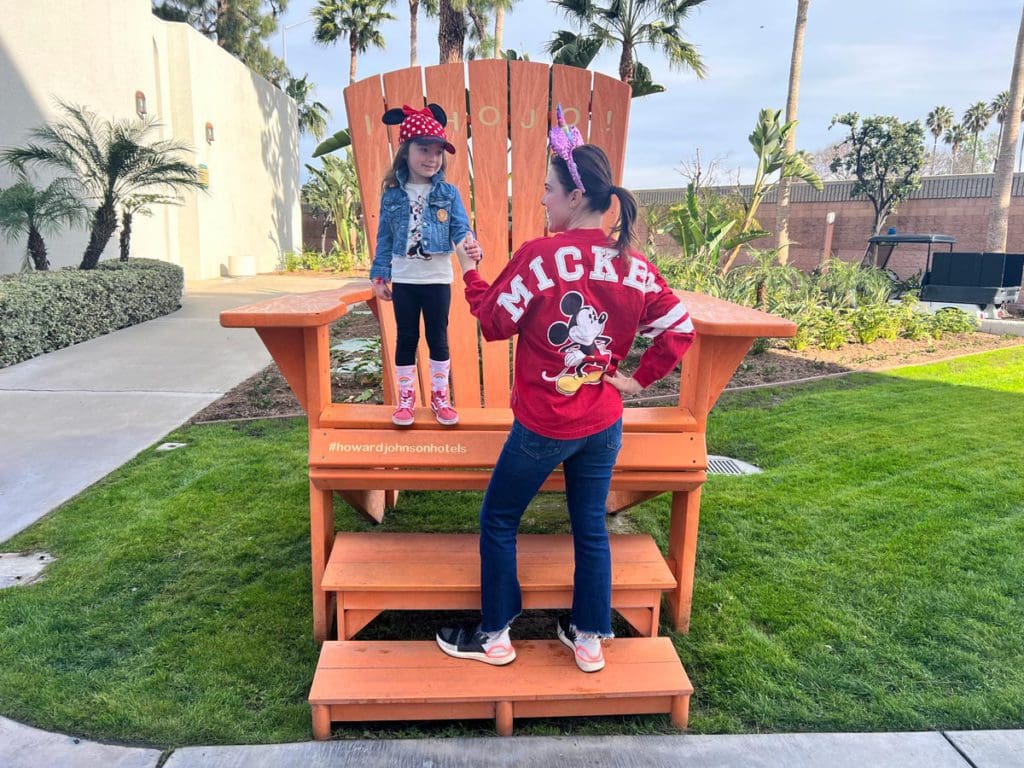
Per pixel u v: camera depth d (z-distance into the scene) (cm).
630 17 1009
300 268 2103
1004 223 1491
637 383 196
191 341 784
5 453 428
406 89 335
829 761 193
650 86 867
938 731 204
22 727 199
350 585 222
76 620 254
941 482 391
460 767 189
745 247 1466
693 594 280
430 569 233
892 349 838
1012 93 1455
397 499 370
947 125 4125
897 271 1798
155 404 537
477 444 236
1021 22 1438
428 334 237
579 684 206
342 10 2508
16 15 952
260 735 199
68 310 746
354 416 240
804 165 1362
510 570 209
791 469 414
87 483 384
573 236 182
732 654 240
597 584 205
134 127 1084
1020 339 930
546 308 179
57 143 942
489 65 332
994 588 281
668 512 365
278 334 231
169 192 1515
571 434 188
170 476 393
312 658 236
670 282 876
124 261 1045
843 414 538
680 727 208
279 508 350
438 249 228
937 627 254
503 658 212
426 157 221
